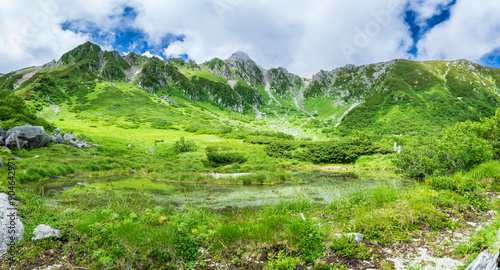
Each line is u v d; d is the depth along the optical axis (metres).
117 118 124.56
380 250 5.72
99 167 33.56
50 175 25.69
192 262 5.35
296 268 5.12
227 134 99.38
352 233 6.30
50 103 133.00
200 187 22.09
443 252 5.43
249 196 17.33
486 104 145.75
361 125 133.25
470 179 10.16
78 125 97.69
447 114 127.00
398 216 7.27
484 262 3.99
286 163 51.41
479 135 19.02
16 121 46.12
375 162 46.50
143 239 5.67
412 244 5.94
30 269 5.00
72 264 5.21
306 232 5.92
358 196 11.29
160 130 103.88
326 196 16.23
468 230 6.52
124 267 5.13
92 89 167.00
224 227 6.38
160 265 5.30
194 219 7.86
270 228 6.52
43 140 39.44
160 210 7.70
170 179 27.59
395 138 72.38
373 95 173.12
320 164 52.44
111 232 6.07
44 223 6.72
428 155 15.23
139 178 28.45
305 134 138.38
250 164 45.22
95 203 12.58
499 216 6.88
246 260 5.48
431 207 7.62
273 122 185.88
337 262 5.29
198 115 159.62
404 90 166.12
